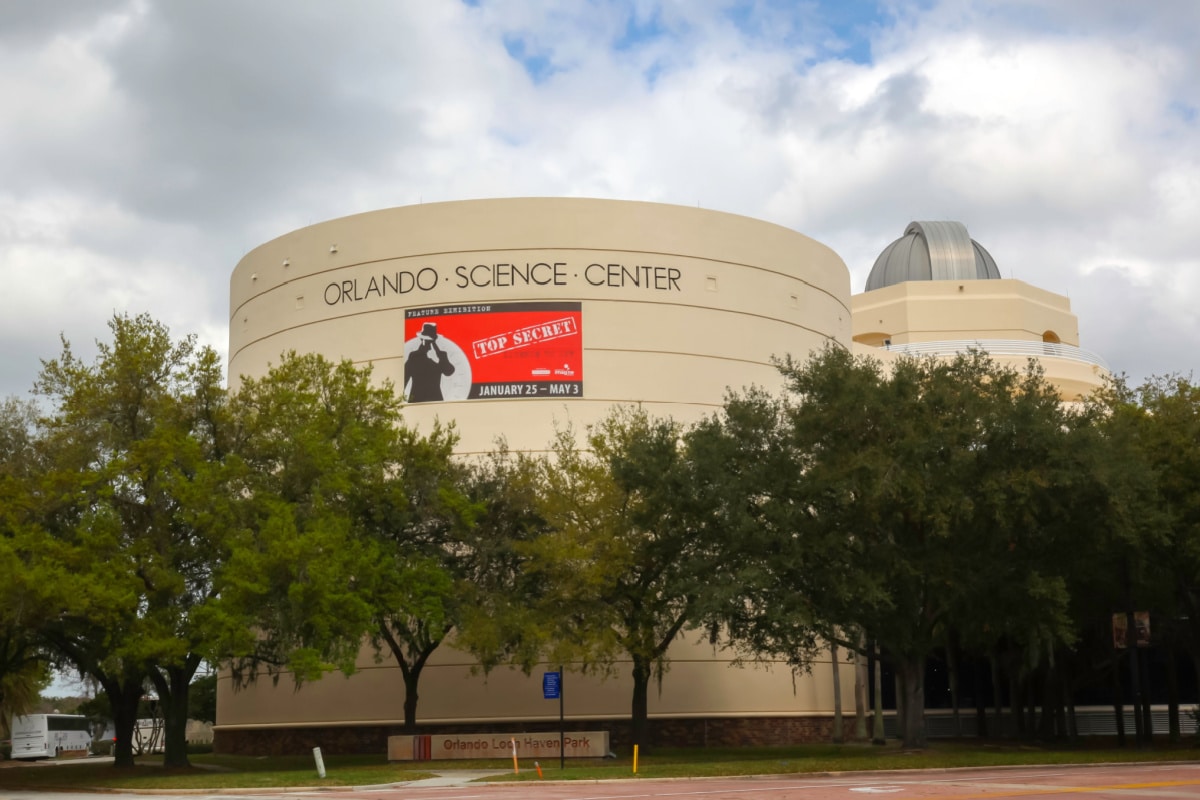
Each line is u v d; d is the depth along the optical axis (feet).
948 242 283.59
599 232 180.75
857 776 108.88
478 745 141.18
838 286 209.46
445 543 152.46
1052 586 128.06
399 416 150.92
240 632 123.03
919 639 136.87
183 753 143.23
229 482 135.44
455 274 179.11
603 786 101.60
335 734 173.27
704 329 183.73
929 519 126.00
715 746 171.83
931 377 135.74
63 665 157.28
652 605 139.85
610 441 150.61
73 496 129.90
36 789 115.96
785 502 132.46
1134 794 79.46
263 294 197.06
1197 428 143.23
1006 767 118.11
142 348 139.44
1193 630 154.92
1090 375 247.29
